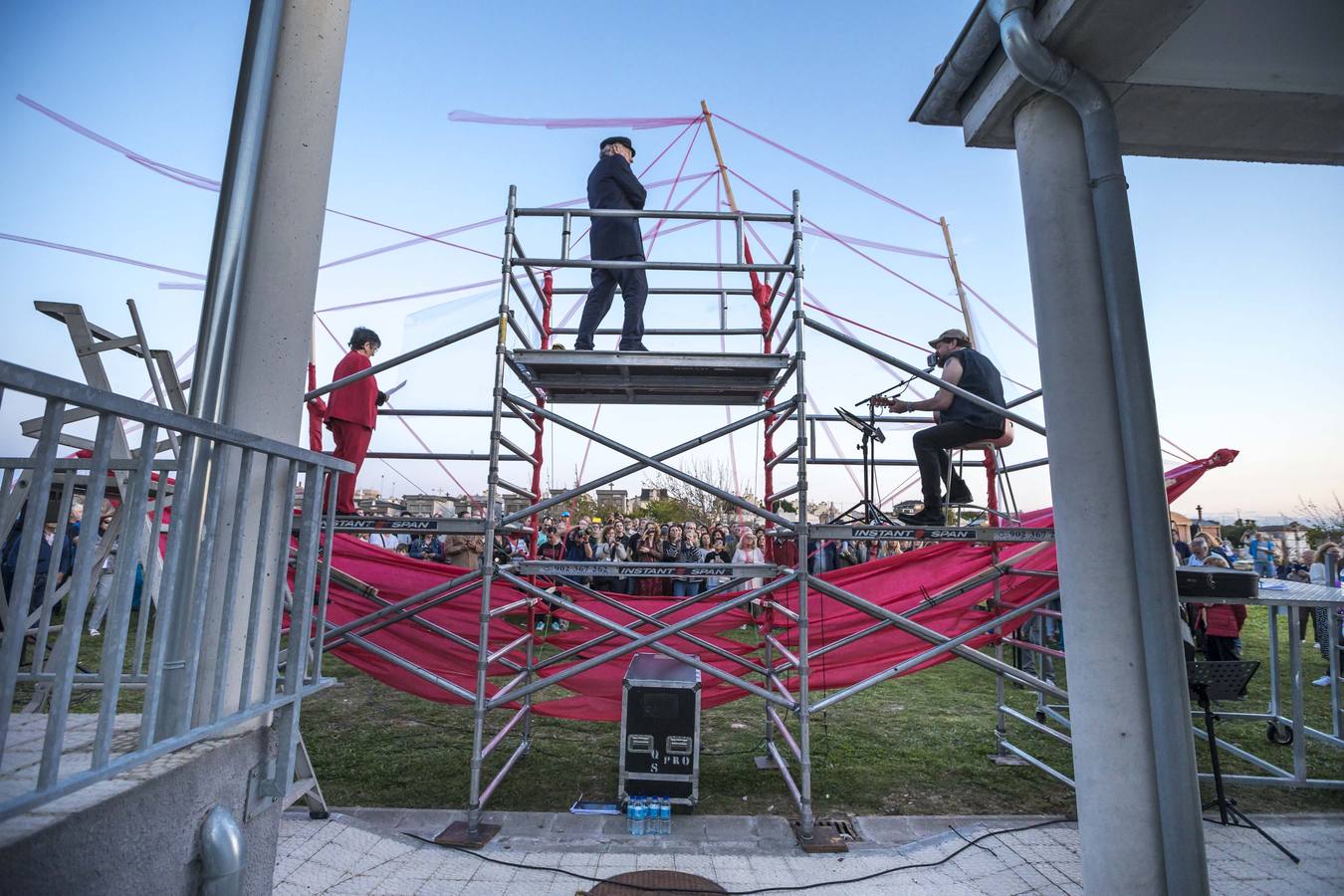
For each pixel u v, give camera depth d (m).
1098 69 2.82
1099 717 2.70
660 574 4.39
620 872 3.63
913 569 5.55
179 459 1.97
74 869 1.69
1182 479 5.39
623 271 5.02
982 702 7.37
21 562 1.49
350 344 5.40
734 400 5.79
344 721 6.51
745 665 5.41
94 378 4.15
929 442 4.73
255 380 2.81
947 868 3.69
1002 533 4.36
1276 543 14.23
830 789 4.88
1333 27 2.64
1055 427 2.89
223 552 2.68
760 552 11.06
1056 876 3.60
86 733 2.46
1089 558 2.77
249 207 2.88
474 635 5.63
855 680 5.44
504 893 3.40
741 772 5.24
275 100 2.96
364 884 3.42
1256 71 2.86
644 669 4.87
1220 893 3.42
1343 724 6.51
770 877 3.60
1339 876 3.59
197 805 2.20
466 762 5.39
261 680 2.74
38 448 1.50
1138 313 2.75
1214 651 7.84
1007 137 3.37
